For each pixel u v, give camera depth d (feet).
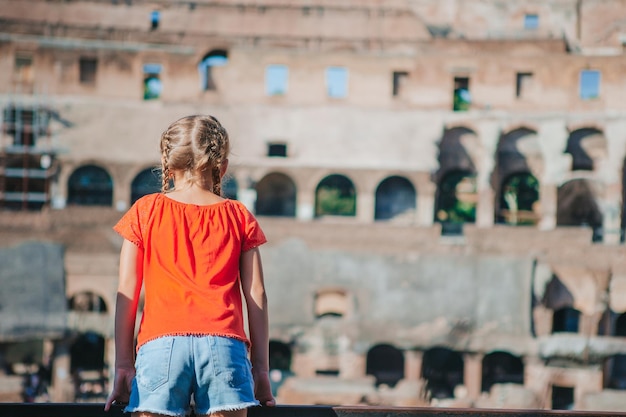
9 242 117.39
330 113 127.24
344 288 119.55
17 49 124.88
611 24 125.49
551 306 118.42
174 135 12.82
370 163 126.31
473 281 118.62
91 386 113.91
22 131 125.08
